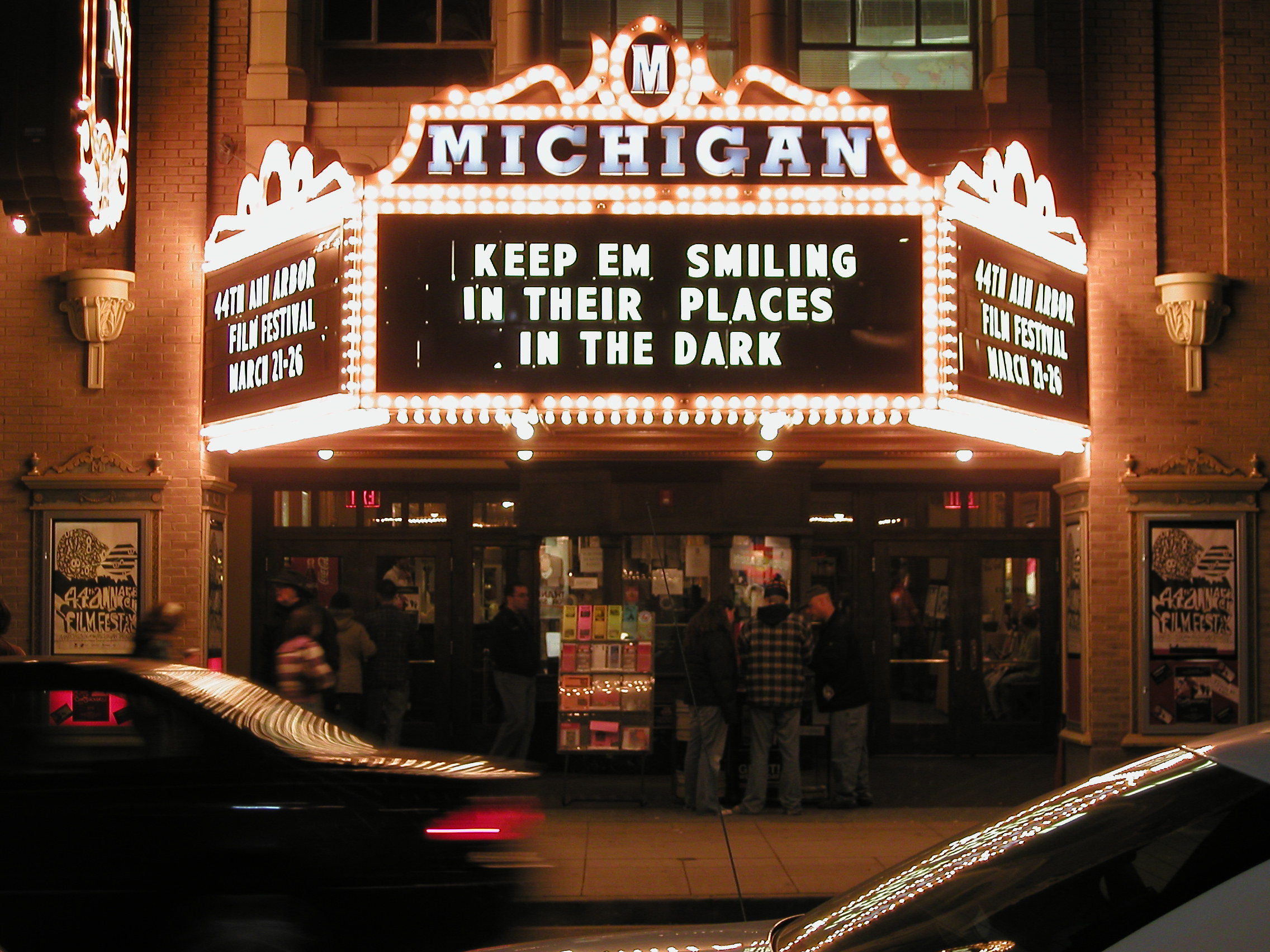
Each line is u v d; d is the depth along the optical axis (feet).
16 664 19.15
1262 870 7.42
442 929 18.28
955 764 46.57
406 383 32.73
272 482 47.52
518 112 33.35
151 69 39.96
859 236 33.22
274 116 39.78
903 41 41.39
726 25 41.24
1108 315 39.93
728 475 44.88
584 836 33.99
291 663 32.68
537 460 43.73
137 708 18.84
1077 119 40.73
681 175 33.30
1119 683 39.14
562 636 39.50
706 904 26.76
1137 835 8.79
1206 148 40.78
